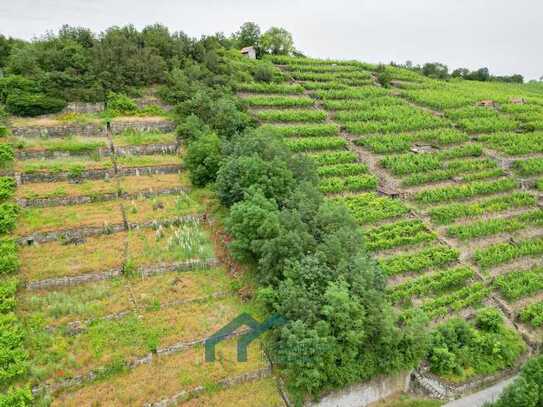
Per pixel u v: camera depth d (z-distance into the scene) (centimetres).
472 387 2930
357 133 5419
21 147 4041
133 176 4088
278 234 2970
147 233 3494
